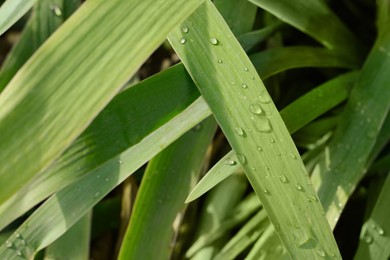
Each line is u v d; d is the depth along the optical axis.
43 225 0.53
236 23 0.58
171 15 0.47
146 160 0.52
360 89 0.58
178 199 0.56
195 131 0.57
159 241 0.56
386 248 0.55
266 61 0.58
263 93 0.51
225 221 0.59
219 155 0.63
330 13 0.62
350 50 0.63
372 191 0.60
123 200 0.62
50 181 0.50
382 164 0.60
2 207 0.50
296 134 0.61
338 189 0.56
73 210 0.53
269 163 0.50
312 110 0.57
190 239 0.60
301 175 0.50
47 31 0.57
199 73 0.51
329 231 0.50
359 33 0.67
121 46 0.46
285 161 0.50
